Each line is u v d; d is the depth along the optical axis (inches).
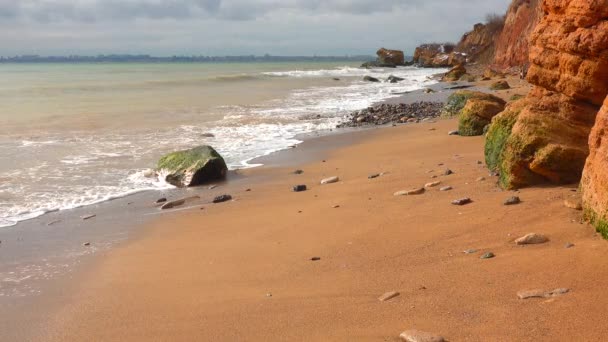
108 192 463.5
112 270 289.0
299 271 260.5
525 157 333.4
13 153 611.5
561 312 180.7
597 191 243.8
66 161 576.1
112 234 355.6
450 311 196.1
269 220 360.8
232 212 394.0
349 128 819.4
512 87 1384.1
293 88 1711.4
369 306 210.7
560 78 341.7
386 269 248.8
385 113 965.8
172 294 248.1
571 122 336.5
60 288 267.9
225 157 611.2
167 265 290.5
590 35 311.9
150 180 505.7
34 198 441.4
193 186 486.9
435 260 250.5
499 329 177.2
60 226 374.3
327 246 292.4
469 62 3398.1
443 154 532.7
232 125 852.6
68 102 1181.7
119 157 599.5
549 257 227.6
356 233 307.0
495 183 368.2
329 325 199.0
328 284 239.6
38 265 302.0
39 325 227.3
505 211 297.4
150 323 219.5
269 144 690.8
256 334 198.7
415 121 860.0
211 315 219.8
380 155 576.1
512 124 390.0
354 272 250.4
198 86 1755.7
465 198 333.7
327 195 414.3
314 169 534.3
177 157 513.3
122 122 871.7
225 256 295.7
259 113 1010.1
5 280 281.0
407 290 221.3
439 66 3469.5
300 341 189.0
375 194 392.2
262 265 274.8
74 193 458.0
